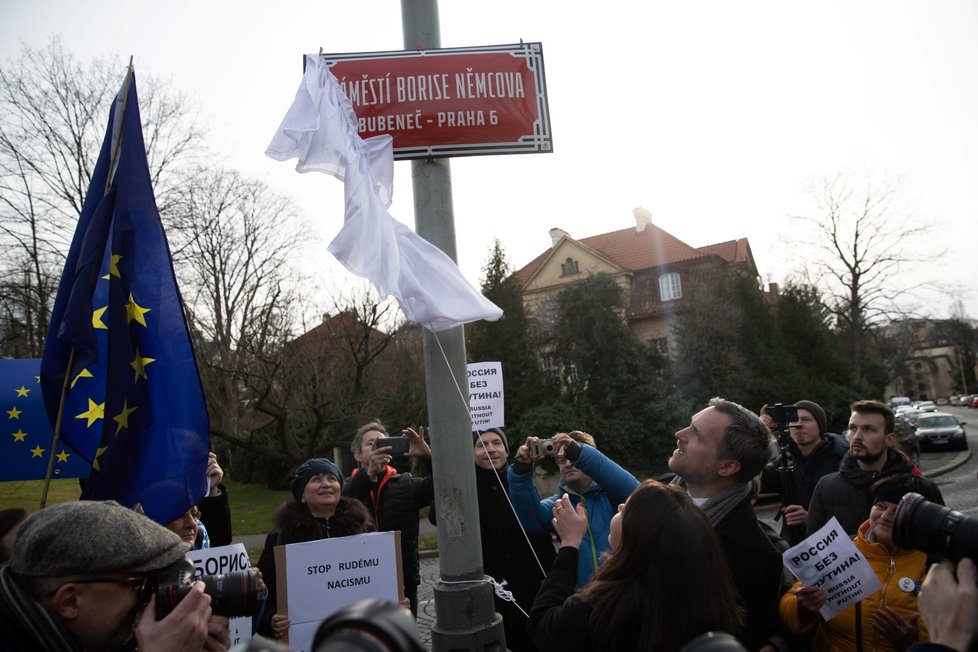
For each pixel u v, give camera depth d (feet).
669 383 73.92
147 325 9.07
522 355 69.41
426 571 34.68
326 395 59.52
